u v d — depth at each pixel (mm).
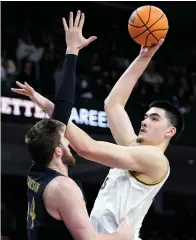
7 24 20219
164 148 5379
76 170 17875
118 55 21500
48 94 17547
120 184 5094
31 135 4273
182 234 19766
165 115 5375
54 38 20859
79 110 17297
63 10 22250
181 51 22750
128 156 4797
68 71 4590
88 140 4613
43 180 4199
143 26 5328
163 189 19750
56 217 4098
